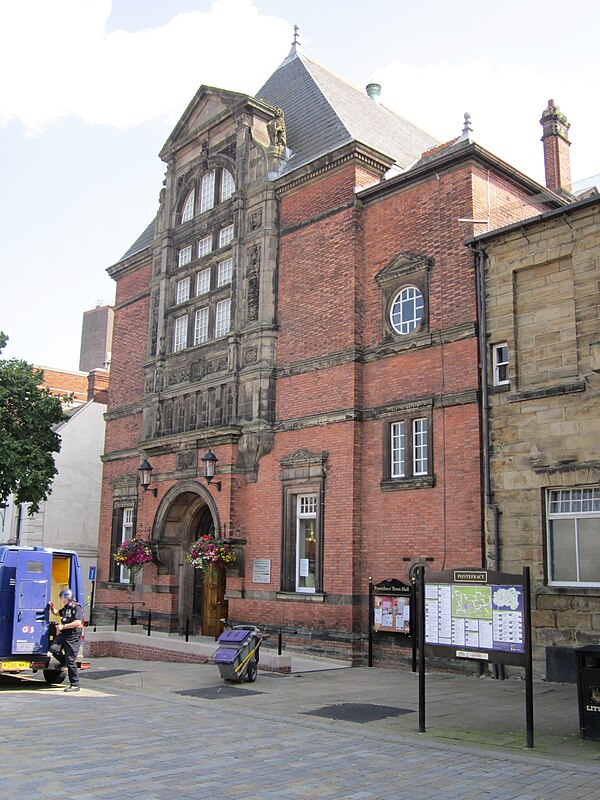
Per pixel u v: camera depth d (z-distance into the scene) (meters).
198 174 27.42
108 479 29.56
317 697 13.87
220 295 25.25
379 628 18.61
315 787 7.83
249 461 22.88
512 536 16.59
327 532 20.28
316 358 21.61
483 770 8.62
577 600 15.28
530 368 16.98
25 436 27.27
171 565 25.67
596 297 16.03
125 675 17.17
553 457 16.20
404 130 27.61
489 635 10.45
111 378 30.67
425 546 18.38
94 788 7.58
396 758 9.19
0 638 15.88
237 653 15.62
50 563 16.80
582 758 9.17
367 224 21.52
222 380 23.95
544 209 21.62
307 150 24.22
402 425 19.73
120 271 31.23
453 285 19.02
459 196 19.34
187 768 8.48
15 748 9.35
